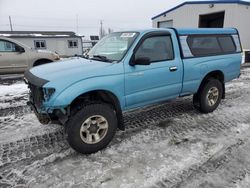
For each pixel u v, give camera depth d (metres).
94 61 3.58
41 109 3.03
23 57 8.84
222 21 17.45
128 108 3.65
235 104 5.54
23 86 7.43
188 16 17.56
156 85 3.81
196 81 4.43
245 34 15.23
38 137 3.74
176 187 2.54
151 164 2.97
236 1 14.15
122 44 3.68
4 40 8.52
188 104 5.43
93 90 3.09
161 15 20.22
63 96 2.84
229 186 2.55
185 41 4.20
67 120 3.08
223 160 3.06
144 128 4.08
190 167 2.90
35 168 2.88
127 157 3.14
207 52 4.61
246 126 4.18
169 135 3.81
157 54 3.82
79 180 2.66
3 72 8.66
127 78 3.40
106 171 2.83
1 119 4.55
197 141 3.60
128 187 2.54
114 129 3.41
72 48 31.31
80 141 3.11
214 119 4.53
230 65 5.05
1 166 2.92
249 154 3.21
